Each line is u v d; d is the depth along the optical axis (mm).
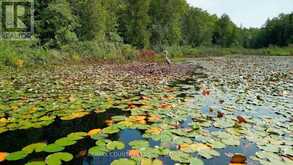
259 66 19172
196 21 60438
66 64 17719
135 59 25500
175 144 3586
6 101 6145
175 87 8578
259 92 7723
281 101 6406
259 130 4215
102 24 28250
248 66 19156
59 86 8438
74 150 3445
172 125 4395
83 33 26656
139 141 3631
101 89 7891
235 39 73688
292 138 3881
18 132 4148
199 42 62125
